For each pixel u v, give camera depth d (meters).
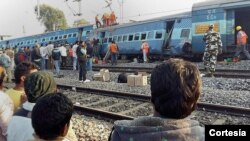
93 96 11.41
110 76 17.25
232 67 17.59
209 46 13.84
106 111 8.52
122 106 9.55
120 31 29.53
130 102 9.98
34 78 2.93
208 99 9.62
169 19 24.94
